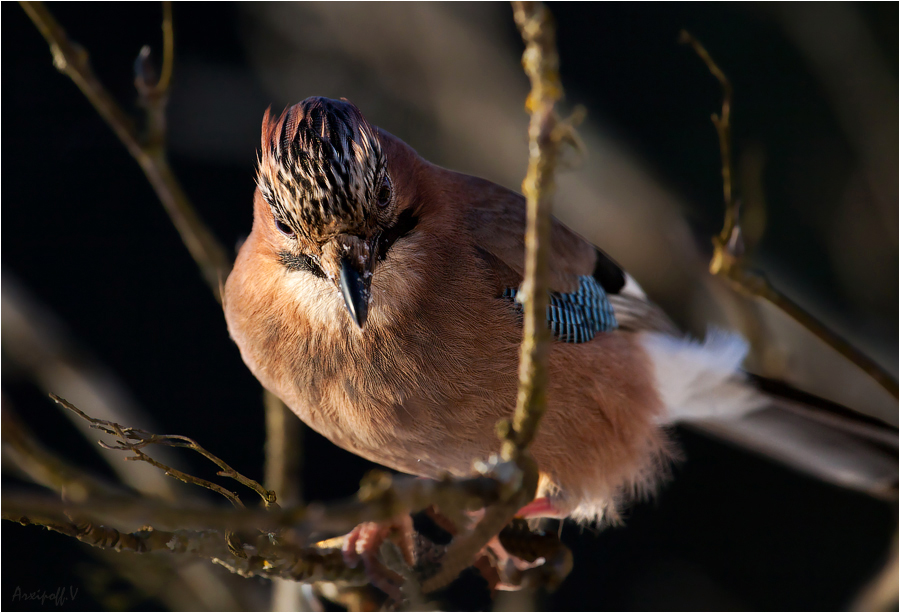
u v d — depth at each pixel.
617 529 13.72
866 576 13.23
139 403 13.45
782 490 14.15
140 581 6.49
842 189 14.27
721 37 15.41
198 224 7.64
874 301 13.40
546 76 3.57
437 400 6.39
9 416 4.16
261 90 13.94
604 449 7.27
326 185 5.54
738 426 8.78
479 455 6.70
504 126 13.48
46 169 14.40
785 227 14.30
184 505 3.34
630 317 7.98
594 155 13.32
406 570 4.86
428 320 6.28
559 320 7.00
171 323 14.36
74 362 9.05
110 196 14.76
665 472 7.86
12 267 14.11
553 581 6.34
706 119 15.01
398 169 6.20
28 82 14.00
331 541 6.04
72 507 3.23
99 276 14.38
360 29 13.07
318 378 6.48
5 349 8.81
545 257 3.78
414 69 13.34
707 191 14.51
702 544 13.62
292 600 7.56
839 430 8.61
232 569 4.70
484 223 6.66
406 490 3.62
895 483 8.62
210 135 13.84
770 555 13.55
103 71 13.95
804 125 14.73
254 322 6.58
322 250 5.72
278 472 7.68
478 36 13.39
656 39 15.62
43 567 10.32
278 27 13.31
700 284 12.48
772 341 10.22
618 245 13.07
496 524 4.14
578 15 15.75
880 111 13.12
